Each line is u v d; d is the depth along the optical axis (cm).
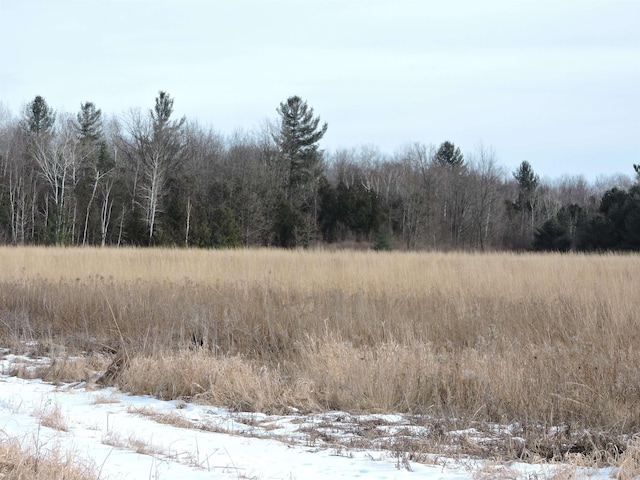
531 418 809
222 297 1516
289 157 6750
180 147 6512
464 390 888
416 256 2566
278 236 5494
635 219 4772
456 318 1312
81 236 5488
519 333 1204
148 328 1242
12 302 1598
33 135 6562
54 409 771
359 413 859
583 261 2258
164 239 4525
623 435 751
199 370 969
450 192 7219
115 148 6378
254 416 838
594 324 1198
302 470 600
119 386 978
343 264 2073
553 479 583
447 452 696
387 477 584
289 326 1293
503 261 2264
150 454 622
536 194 8375
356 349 1077
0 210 5497
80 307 1477
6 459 521
